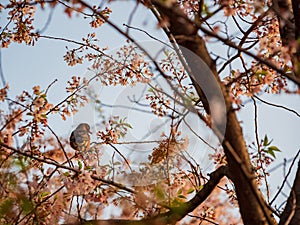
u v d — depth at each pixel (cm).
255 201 486
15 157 614
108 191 661
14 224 581
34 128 709
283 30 574
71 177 653
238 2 627
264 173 638
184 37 472
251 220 489
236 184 489
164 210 675
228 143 452
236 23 612
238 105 484
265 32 655
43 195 664
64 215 681
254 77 575
